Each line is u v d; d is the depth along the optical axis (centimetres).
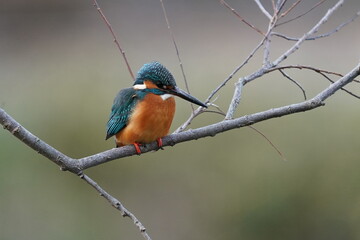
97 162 630
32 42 2200
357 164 1298
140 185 1388
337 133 1334
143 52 1927
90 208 1377
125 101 755
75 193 1378
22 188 1368
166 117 744
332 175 1303
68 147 1418
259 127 1355
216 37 2112
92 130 1420
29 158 1391
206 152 1360
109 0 2359
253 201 1312
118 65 1686
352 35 2014
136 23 2245
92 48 2005
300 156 1320
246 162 1328
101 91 1495
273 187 1307
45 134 1440
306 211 1303
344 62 1739
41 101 1508
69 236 1345
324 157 1315
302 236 1305
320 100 643
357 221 1284
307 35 762
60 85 1532
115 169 1384
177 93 755
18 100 1551
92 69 1642
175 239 1355
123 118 749
